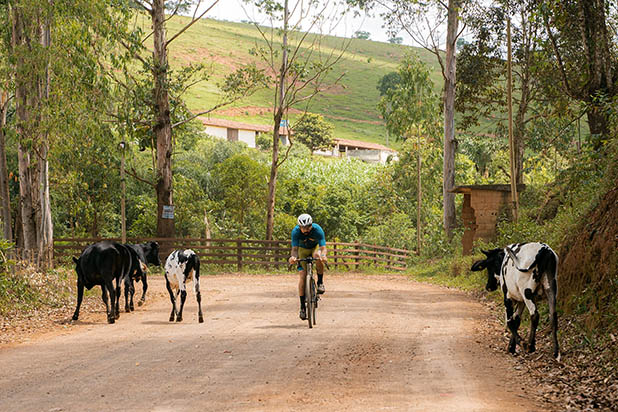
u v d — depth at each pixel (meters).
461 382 7.31
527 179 44.94
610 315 8.55
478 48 34.09
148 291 19.73
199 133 65.69
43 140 20.64
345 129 124.81
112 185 34.84
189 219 40.50
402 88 43.66
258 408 6.14
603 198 11.48
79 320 13.15
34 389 7.02
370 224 52.44
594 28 19.94
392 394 6.71
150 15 29.14
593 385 6.93
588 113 19.98
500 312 13.99
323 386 7.08
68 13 19.45
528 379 7.50
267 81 32.94
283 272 30.22
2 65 21.45
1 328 11.82
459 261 25.28
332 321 12.73
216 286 21.83
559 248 12.74
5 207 25.83
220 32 164.12
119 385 7.17
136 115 27.69
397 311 14.48
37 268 18.11
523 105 33.53
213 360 8.62
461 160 50.91
